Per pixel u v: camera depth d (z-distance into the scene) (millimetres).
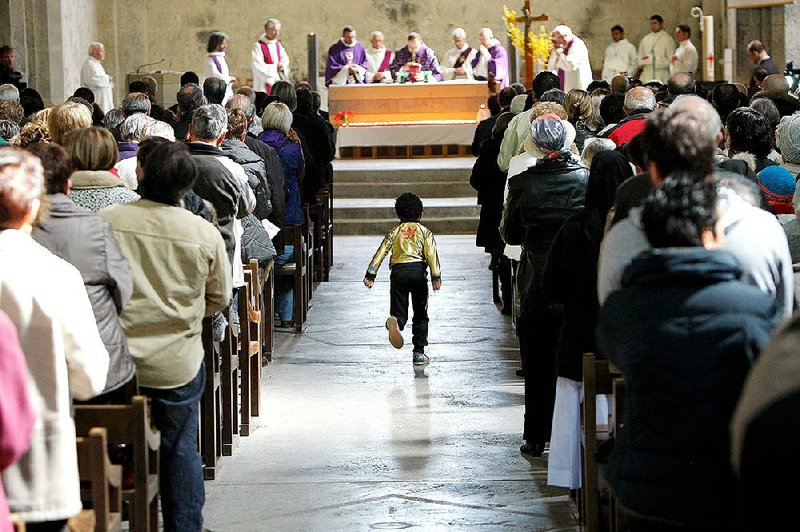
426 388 10906
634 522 4629
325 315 14469
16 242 4965
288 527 7328
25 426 4109
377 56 28281
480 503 7734
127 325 6391
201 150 8703
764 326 4344
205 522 7430
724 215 5020
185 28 32656
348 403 10391
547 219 8219
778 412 3008
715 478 4391
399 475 8344
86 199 6867
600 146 8391
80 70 29625
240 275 8969
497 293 14906
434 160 25234
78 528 5234
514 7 32750
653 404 4445
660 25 31250
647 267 4461
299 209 13344
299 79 32875
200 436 8258
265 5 32719
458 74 27766
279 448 9055
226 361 8773
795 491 2955
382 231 21469
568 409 7184
